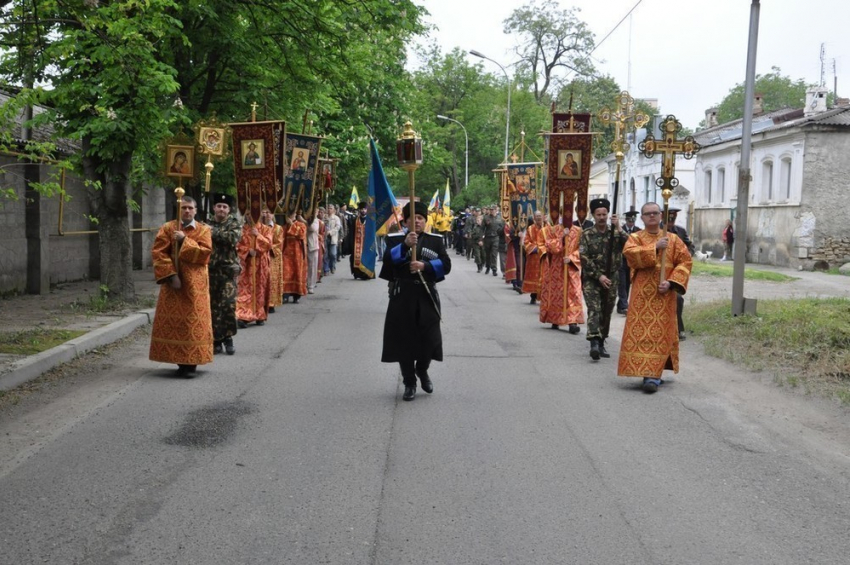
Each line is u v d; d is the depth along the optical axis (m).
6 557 4.29
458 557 4.34
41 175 15.96
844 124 28.23
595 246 10.24
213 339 9.88
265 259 13.09
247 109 18.05
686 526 4.79
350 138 29.23
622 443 6.49
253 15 16.75
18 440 6.42
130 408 7.44
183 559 4.29
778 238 30.42
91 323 11.72
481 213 27.25
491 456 6.11
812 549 4.47
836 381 8.71
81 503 5.07
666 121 9.64
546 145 15.75
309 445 6.34
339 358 10.16
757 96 41.44
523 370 9.55
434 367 9.68
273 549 4.42
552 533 4.67
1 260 15.33
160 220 24.00
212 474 5.63
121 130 12.67
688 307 14.56
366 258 9.57
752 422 7.18
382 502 5.13
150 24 11.21
